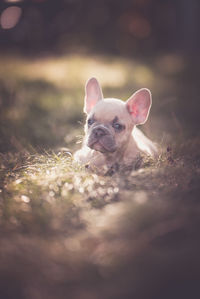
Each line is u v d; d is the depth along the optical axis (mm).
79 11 4191
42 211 725
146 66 3309
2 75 2391
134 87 2297
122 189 772
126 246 602
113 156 985
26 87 2080
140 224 640
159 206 674
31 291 537
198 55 3773
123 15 4453
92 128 961
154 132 1344
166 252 582
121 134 978
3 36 3979
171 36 4531
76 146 1169
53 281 556
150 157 938
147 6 4445
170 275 536
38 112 1581
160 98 1933
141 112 1026
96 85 1082
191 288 521
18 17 3570
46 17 3914
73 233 663
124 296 514
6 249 608
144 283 527
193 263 550
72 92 2094
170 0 4426
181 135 1165
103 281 553
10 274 563
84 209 725
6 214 721
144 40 4520
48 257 596
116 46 4371
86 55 3979
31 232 668
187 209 660
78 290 538
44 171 894
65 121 1504
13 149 1095
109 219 657
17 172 911
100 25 4383
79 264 584
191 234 614
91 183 800
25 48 4078
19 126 1329
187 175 792
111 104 999
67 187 803
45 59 3596
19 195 801
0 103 1530
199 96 2039
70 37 4207
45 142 1217
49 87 2197
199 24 4277
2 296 533
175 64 3357
